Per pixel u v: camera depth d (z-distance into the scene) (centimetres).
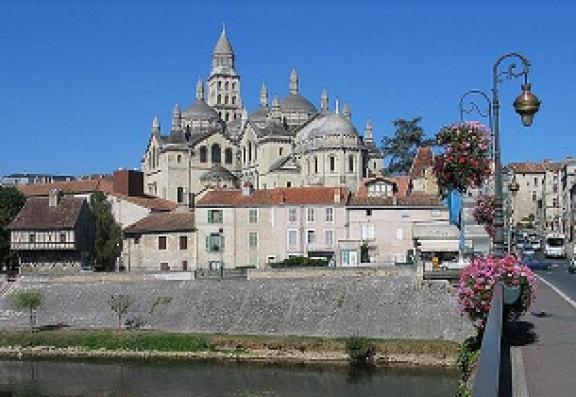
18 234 10562
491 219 4928
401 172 16600
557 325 3272
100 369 6469
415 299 6844
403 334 6581
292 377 5850
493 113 2675
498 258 2869
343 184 13100
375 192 10444
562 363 2281
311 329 6975
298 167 14038
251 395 5316
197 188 15862
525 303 2848
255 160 15300
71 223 10388
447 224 8981
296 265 8856
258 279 7719
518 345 2694
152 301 7906
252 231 9750
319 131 13525
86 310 8044
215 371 6209
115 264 10344
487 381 870
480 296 2830
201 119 18112
